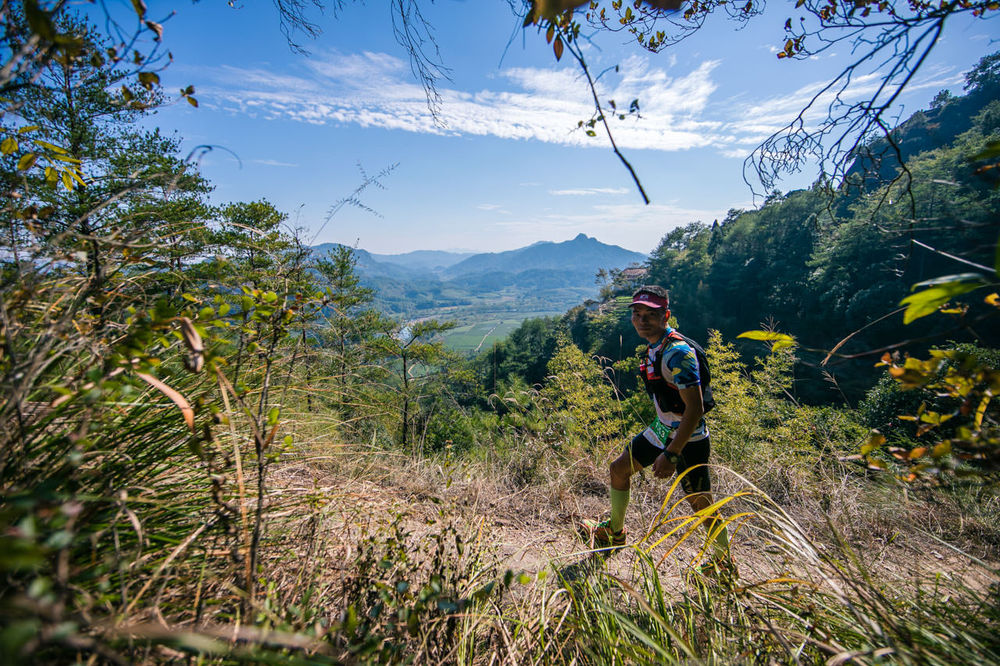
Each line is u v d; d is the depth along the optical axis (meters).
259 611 1.02
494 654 1.40
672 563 2.32
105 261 1.17
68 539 0.66
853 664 1.13
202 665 0.92
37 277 1.08
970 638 1.21
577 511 3.13
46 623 0.55
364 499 2.00
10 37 0.92
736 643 1.43
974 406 0.96
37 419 1.00
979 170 0.87
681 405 2.38
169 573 1.12
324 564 1.59
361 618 1.30
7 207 1.14
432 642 1.34
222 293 1.42
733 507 3.13
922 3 1.38
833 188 1.37
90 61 1.00
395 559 1.54
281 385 1.80
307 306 1.58
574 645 1.48
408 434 4.05
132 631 0.73
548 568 2.05
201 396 1.23
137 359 1.00
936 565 2.28
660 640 1.44
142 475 1.24
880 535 2.67
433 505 2.69
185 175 1.12
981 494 2.72
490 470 3.69
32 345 1.14
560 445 3.96
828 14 1.53
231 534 1.29
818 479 3.36
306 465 2.43
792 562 1.92
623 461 2.53
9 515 0.58
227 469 1.40
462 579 1.56
